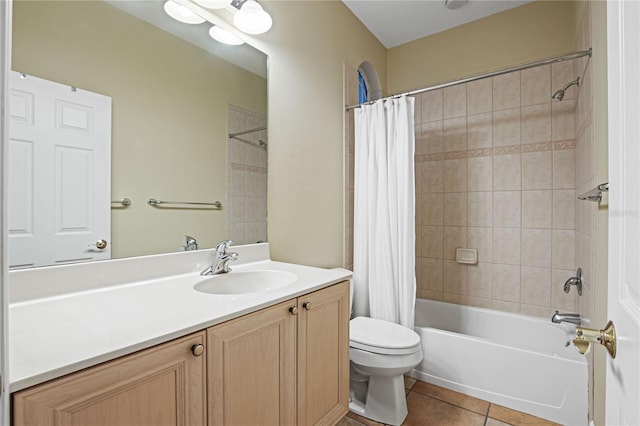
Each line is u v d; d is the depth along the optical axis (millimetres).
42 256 999
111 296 1048
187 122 1411
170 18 1353
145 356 711
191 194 1426
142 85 1259
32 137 980
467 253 2625
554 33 2316
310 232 2043
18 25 957
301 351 1167
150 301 998
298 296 1152
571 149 2244
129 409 686
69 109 1062
